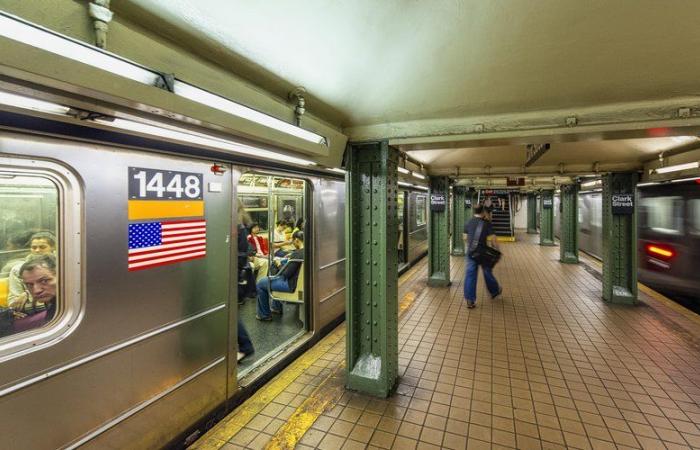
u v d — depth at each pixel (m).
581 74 2.12
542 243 15.55
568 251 11.08
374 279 3.47
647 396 3.41
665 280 6.88
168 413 2.63
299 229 5.46
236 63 1.90
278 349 4.25
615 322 5.51
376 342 3.53
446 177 7.79
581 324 5.43
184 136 2.12
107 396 2.22
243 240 5.53
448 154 5.60
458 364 4.11
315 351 4.52
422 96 2.52
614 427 2.96
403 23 1.70
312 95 2.45
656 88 2.25
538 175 6.67
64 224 2.01
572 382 3.68
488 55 1.96
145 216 2.45
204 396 2.95
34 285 1.93
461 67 2.10
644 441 2.79
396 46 1.89
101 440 2.20
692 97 2.36
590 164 6.16
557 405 3.28
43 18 1.14
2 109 1.51
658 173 5.36
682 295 6.38
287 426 3.00
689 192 6.12
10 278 1.84
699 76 2.09
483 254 6.27
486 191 19.11
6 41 1.00
